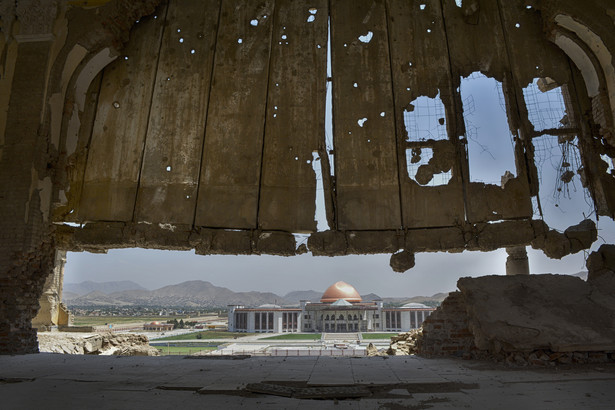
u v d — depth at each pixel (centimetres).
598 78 1237
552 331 840
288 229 1242
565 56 1309
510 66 1302
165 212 1254
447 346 1000
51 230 1205
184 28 1379
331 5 1388
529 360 817
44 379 705
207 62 1350
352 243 1222
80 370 802
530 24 1330
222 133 1302
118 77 1354
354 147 1280
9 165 1166
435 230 1214
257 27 1373
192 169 1280
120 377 722
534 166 1231
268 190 1264
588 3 1218
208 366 853
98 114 1331
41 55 1232
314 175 1269
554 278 983
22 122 1190
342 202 1250
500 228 1194
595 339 814
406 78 1312
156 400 550
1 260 1110
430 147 1263
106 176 1288
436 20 1352
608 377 675
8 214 1138
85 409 500
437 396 567
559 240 1171
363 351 2361
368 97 1308
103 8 1273
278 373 756
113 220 1258
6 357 997
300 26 1370
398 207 1238
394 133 1283
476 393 580
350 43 1349
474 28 1336
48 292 2059
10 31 1259
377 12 1368
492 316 889
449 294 1035
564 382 644
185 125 1309
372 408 510
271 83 1333
